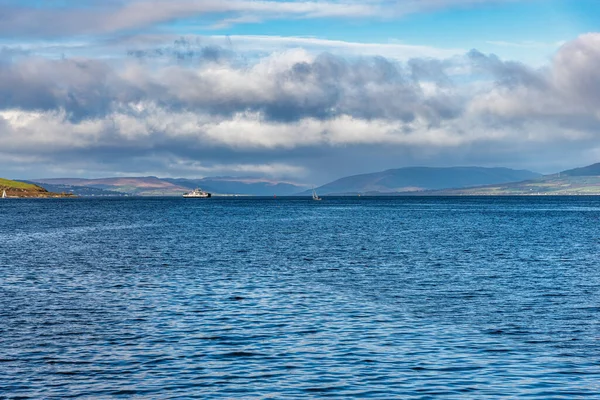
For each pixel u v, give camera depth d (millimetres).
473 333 36312
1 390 26406
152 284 54469
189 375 28422
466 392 26391
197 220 178250
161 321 39281
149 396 25844
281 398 25672
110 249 87750
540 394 26188
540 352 32375
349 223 162875
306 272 63000
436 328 37562
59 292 50188
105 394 26047
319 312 42219
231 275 60562
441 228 140875
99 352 31984
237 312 42156
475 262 72188
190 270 64438
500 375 28578
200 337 35188
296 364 30094
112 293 49656
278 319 39969
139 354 31672
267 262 72000
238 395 25984
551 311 42875
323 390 26562
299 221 173375
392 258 76562
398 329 37250
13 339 34562
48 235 115750
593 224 158375
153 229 135000
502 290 51688
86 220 175750
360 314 41625
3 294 49125
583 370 29359
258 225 152125
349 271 63844
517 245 95562
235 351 32250
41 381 27547
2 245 93938
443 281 56812
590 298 47906
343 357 31266
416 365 29984
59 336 35312
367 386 27062
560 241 103375
